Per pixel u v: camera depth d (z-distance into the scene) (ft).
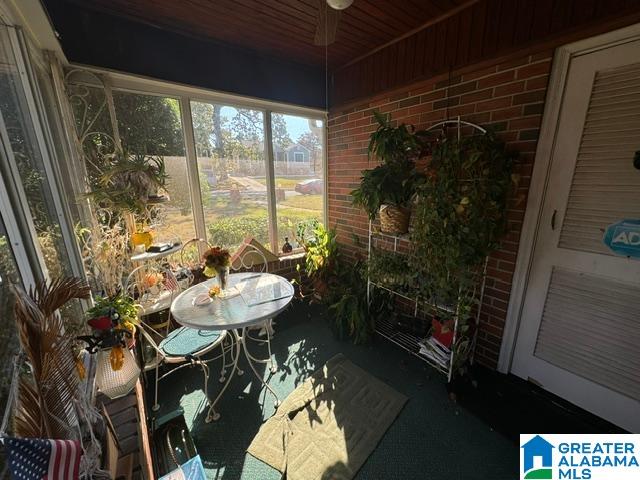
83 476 2.23
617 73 4.03
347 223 9.34
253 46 7.05
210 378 6.07
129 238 5.79
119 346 3.64
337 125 9.01
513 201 5.25
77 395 2.46
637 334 4.33
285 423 4.89
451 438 4.58
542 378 5.43
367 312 7.16
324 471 4.11
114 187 5.33
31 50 4.13
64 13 5.10
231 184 7.93
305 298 9.60
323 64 8.25
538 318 5.33
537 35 4.59
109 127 5.94
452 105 5.92
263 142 8.38
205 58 6.73
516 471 4.08
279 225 9.06
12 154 2.88
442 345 5.76
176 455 4.26
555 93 4.60
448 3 5.38
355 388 5.66
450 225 4.79
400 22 6.03
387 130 5.81
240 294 5.51
